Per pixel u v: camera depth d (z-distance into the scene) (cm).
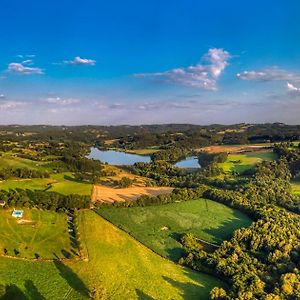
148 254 12750
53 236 13550
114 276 11331
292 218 15025
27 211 15438
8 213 15038
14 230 13725
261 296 9425
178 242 13538
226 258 11825
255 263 11438
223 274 11194
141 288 10762
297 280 9775
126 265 11962
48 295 10212
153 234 14125
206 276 11500
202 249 13112
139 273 11544
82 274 11338
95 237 13662
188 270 11844
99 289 10325
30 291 10288
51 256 12175
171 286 10906
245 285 10019
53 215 15488
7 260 11625
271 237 12588
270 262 11400
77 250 12700
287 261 11162
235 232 13125
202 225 15000
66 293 10369
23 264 11525
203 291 10681
